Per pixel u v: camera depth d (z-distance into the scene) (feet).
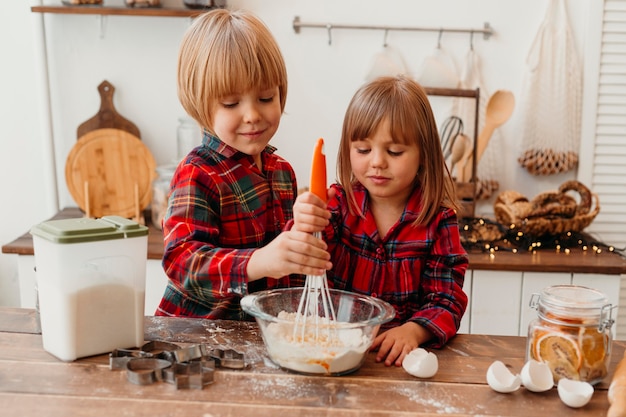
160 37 8.18
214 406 2.95
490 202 8.45
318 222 3.34
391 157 4.06
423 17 8.13
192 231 3.97
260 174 4.53
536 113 8.18
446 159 8.15
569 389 3.14
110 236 3.41
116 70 8.23
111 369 3.31
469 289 7.07
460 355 3.63
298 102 8.34
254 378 3.23
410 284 4.35
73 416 2.86
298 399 3.03
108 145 8.14
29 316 4.05
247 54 3.87
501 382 3.20
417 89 4.18
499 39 8.16
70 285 3.34
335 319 3.69
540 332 3.32
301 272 3.42
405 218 4.33
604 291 7.02
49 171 8.23
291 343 3.26
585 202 7.62
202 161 4.23
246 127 4.00
